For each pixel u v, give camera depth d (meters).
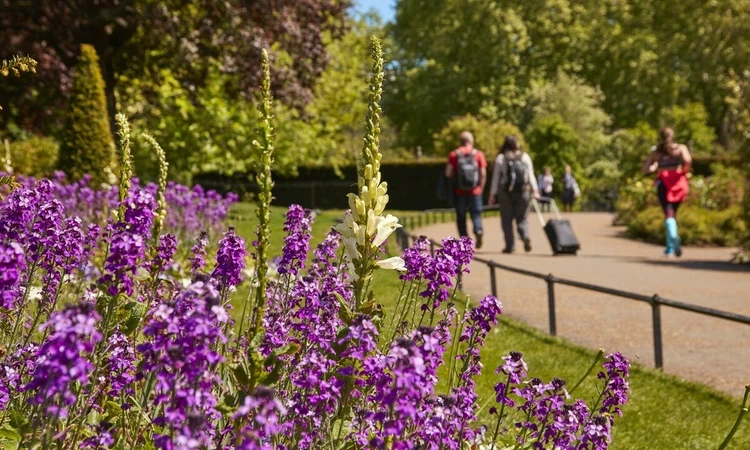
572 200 41.47
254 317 2.79
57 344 1.96
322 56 23.38
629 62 56.16
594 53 56.78
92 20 21.38
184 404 2.12
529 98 53.91
